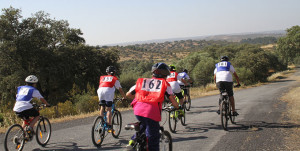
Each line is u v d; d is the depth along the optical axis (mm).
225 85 6586
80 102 13117
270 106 10562
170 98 3656
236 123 7172
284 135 5680
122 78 36688
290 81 38219
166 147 4020
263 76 40625
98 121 5422
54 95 33250
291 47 74438
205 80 38156
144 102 3529
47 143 5691
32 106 5262
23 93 5246
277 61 73875
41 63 30000
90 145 5457
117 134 6129
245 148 4926
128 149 3270
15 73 27328
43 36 30656
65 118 9195
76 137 6188
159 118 3490
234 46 102125
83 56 33781
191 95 19172
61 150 5148
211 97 17000
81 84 33062
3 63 28422
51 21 34688
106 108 5789
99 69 34562
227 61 6859
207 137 5789
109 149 5141
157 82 3615
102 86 5816
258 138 5543
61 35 35438
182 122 7172
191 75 44312
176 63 58500
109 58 35750
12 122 8945
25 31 29641
